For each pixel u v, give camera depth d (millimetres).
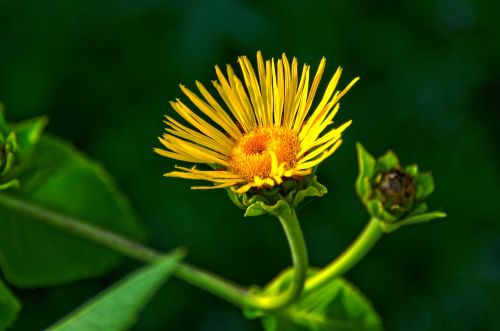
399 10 1407
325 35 1255
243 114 625
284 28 1229
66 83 1232
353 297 686
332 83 608
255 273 1290
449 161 1376
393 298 1367
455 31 1422
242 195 615
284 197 613
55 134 1234
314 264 1298
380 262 1369
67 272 728
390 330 1353
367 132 1331
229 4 1178
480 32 1419
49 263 724
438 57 1385
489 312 1360
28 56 1197
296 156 614
